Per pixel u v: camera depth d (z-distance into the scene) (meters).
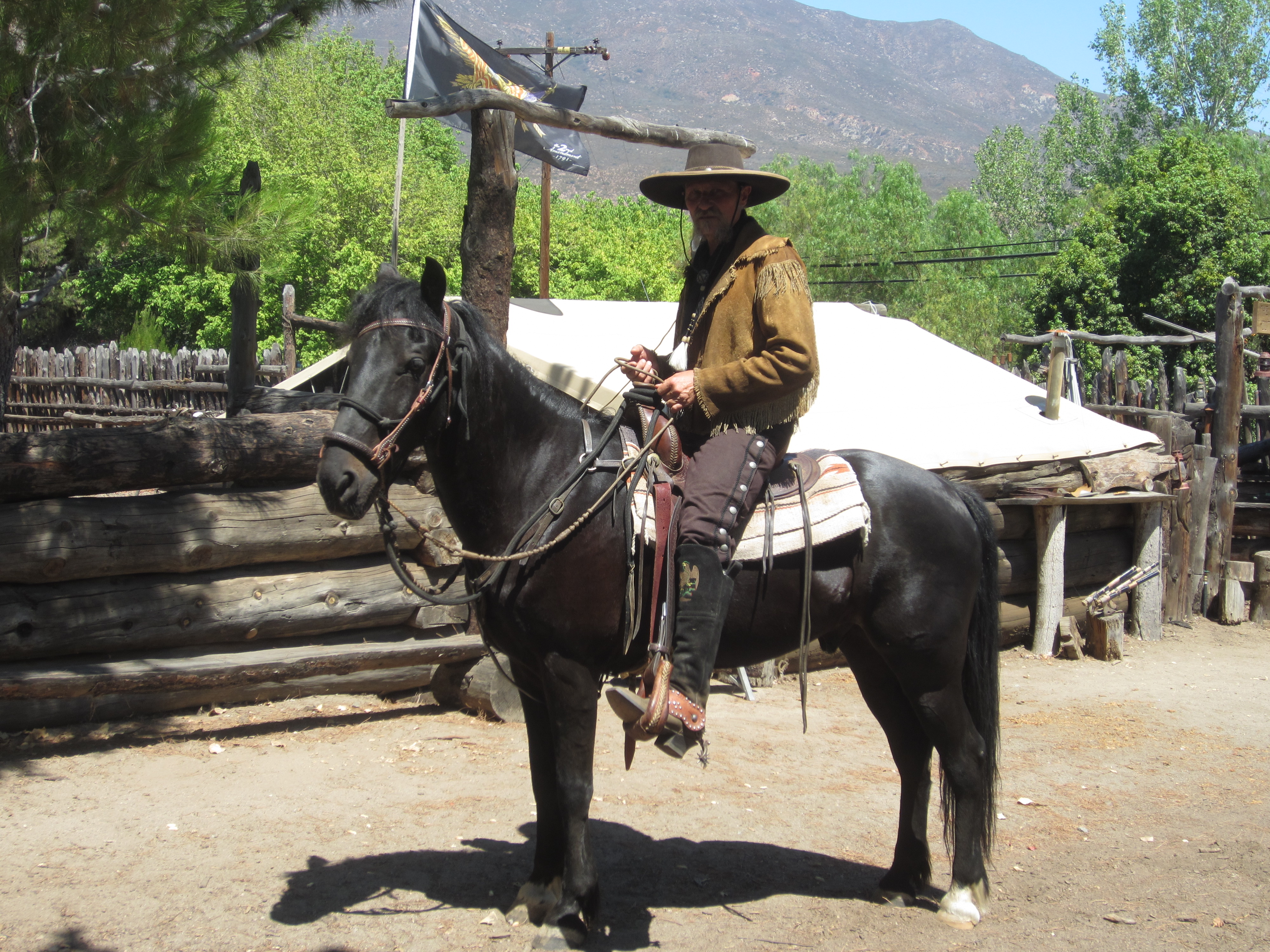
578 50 21.89
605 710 6.40
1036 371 15.28
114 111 6.43
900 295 35.25
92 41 5.93
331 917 3.50
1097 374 12.70
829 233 35.19
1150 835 4.68
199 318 29.08
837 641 3.85
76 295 31.05
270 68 28.45
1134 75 41.97
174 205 6.39
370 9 7.88
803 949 3.44
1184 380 12.06
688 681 3.16
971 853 3.67
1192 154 23.89
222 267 6.85
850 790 5.16
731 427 3.38
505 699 5.97
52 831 4.12
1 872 3.73
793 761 5.59
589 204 44.84
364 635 6.13
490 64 8.66
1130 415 11.22
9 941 3.23
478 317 3.34
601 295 33.28
